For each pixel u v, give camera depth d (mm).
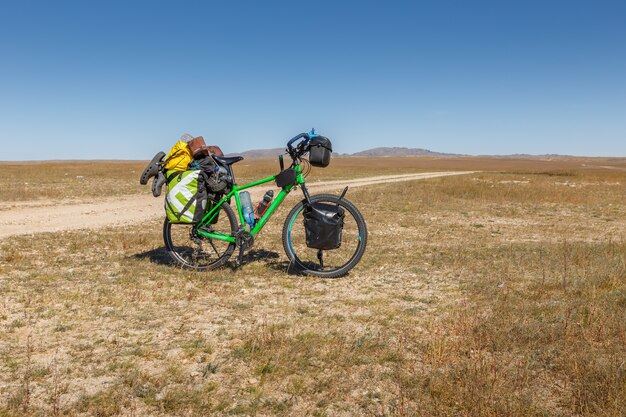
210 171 5945
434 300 5102
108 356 3553
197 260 6484
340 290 5488
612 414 2717
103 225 10766
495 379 3066
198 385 3150
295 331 4113
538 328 4023
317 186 24781
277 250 7750
